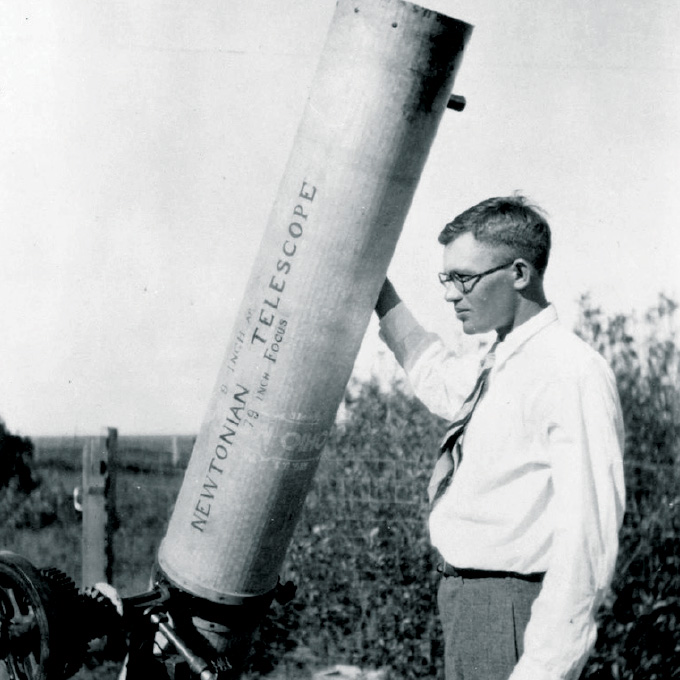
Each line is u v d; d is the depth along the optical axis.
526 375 2.49
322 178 2.51
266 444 2.59
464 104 2.75
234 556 2.64
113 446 5.02
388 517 4.68
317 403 2.60
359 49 2.48
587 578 2.27
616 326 4.76
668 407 4.57
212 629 2.68
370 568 4.68
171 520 2.78
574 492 2.31
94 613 2.44
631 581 4.34
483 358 2.88
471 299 2.63
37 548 6.32
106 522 4.94
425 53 2.46
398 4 2.44
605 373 2.46
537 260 2.61
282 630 4.77
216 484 2.64
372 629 4.68
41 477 6.97
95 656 4.22
